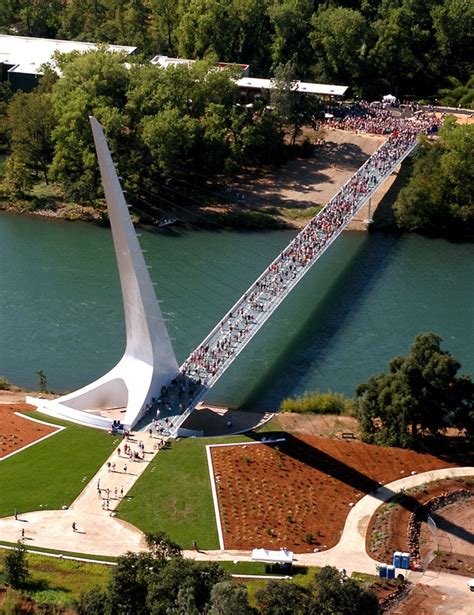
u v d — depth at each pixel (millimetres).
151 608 162375
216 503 199625
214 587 159625
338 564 184500
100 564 184000
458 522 195875
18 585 177875
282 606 161875
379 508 199000
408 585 179625
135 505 199000
